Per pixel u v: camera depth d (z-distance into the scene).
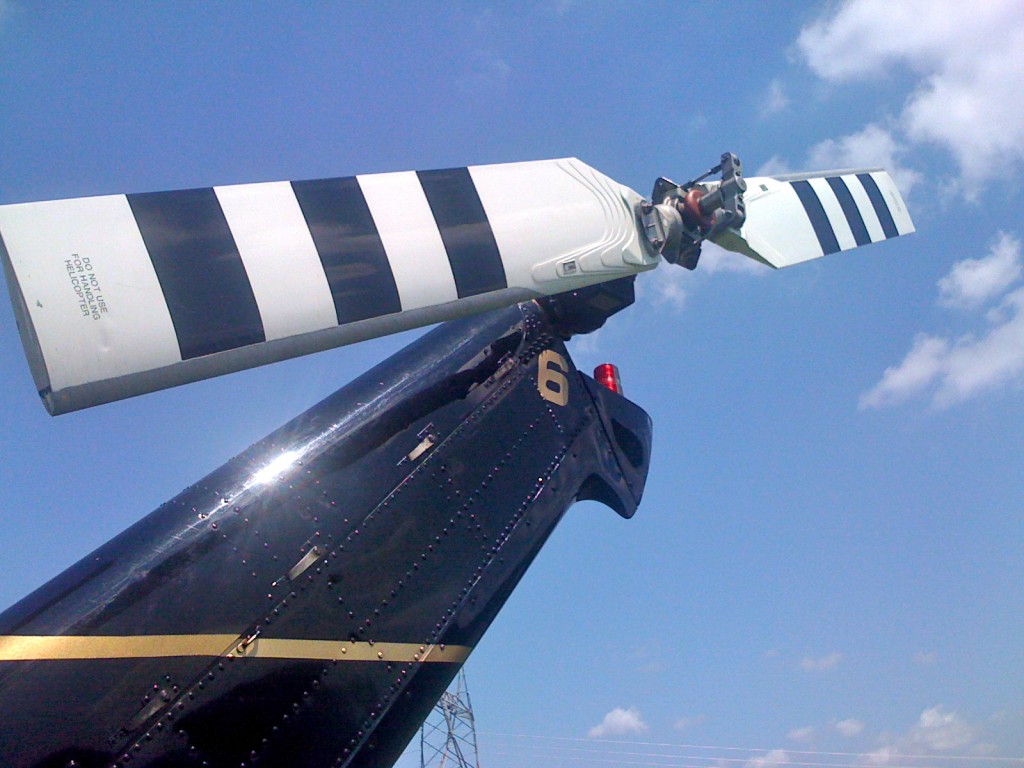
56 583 3.89
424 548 4.67
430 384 5.14
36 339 2.61
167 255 2.85
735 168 4.48
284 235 3.11
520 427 5.40
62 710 3.50
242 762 3.78
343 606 4.29
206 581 4.02
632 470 6.06
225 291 2.92
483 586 4.82
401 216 3.41
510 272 3.65
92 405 2.70
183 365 2.82
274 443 4.55
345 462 4.63
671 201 4.50
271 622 4.07
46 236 2.69
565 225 3.91
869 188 5.90
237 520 4.23
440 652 4.52
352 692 4.16
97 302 2.69
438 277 3.42
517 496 5.17
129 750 3.56
